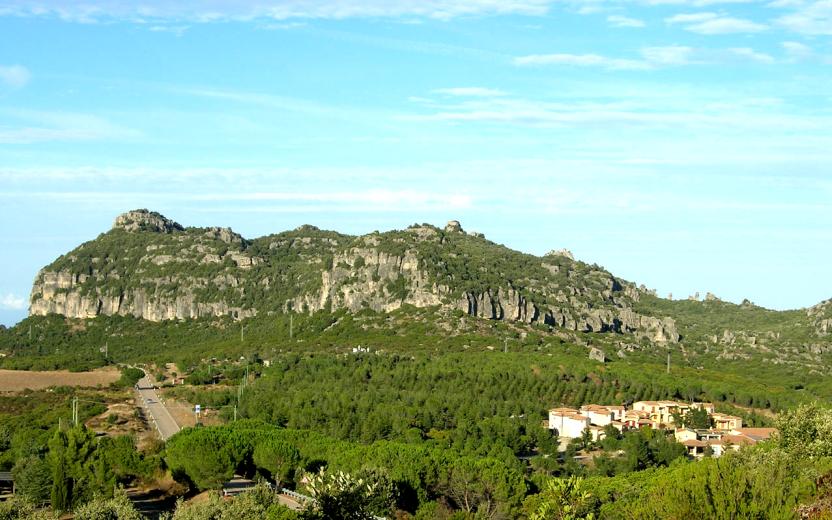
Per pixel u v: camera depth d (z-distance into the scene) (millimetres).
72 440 126812
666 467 138125
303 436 146625
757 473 57562
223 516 86062
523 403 196125
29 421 189625
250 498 90625
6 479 137250
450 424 178875
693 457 161750
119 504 97500
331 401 187875
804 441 83625
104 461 124312
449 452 131000
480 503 113875
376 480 99875
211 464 124500
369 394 198125
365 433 161500
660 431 178500
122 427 181125
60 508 119250
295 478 125875
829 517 55375
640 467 151875
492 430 167125
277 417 179875
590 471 147875
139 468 132125
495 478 114938
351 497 70688
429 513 107562
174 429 182750
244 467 133000
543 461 147000
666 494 57750
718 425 189375
